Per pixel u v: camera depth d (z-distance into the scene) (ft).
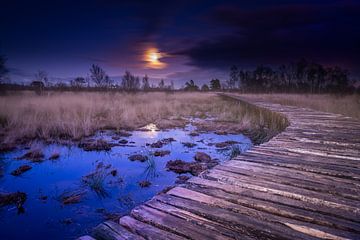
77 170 18.51
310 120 25.62
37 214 12.02
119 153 23.27
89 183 15.81
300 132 19.24
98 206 12.85
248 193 8.25
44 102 45.60
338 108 41.98
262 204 7.45
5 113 35.32
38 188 15.15
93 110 43.14
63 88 92.12
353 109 40.37
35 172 18.03
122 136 30.91
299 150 13.97
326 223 6.39
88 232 10.55
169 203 7.53
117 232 6.07
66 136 29.32
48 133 29.25
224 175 9.97
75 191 14.62
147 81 133.49
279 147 14.70
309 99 68.90
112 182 16.16
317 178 9.66
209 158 21.22
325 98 74.33
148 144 26.78
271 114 36.17
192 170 18.39
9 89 76.33
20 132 28.27
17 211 12.30
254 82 179.42
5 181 16.30
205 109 64.18
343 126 21.93
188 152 23.88
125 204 13.09
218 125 38.88
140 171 18.34
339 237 5.84
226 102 85.05
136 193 14.48
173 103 68.28
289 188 8.65
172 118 45.85
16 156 21.95
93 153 23.15
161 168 19.04
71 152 23.38
